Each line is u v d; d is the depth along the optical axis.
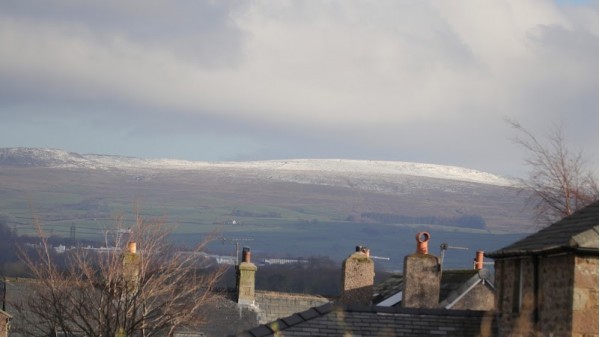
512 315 49.78
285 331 52.66
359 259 87.62
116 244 90.00
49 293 93.81
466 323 53.50
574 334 44.06
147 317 80.31
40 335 88.56
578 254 44.31
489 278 80.12
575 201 92.00
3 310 90.12
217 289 96.81
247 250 96.56
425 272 79.50
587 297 44.12
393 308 54.19
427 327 53.41
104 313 78.75
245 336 52.69
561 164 95.25
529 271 48.38
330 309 54.22
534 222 95.62
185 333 89.94
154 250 91.00
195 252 95.75
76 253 92.75
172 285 85.81
